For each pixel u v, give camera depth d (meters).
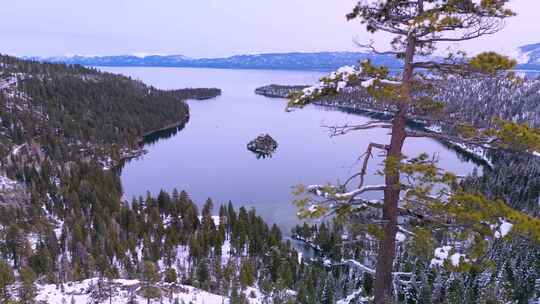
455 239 11.23
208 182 191.88
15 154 173.00
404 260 74.38
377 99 11.37
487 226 10.56
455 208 10.73
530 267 78.38
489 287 68.06
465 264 10.88
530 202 131.88
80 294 59.66
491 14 10.50
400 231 12.65
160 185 187.88
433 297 64.69
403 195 11.87
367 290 59.75
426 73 12.27
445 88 12.23
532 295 73.44
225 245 115.12
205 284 85.94
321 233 107.56
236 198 168.62
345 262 14.62
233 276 88.69
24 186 145.00
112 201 137.75
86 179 157.00
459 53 11.38
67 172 162.00
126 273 94.06
